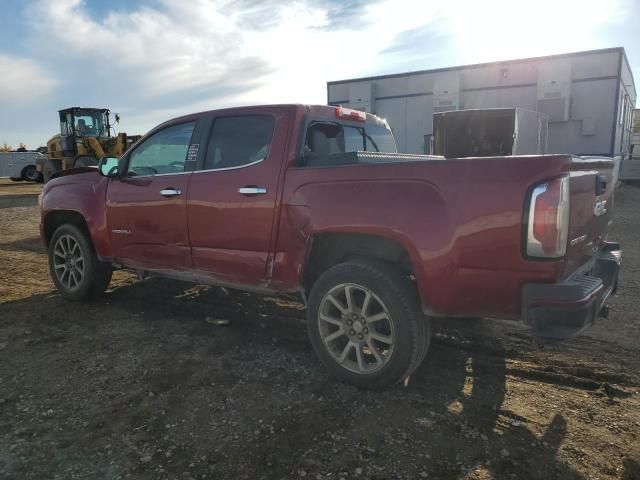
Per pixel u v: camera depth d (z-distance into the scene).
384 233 3.14
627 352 3.92
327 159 3.57
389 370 3.21
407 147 17.41
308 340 4.26
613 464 2.56
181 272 4.33
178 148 4.36
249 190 3.73
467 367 3.71
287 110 3.76
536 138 13.33
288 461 2.59
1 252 8.42
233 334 4.40
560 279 2.76
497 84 15.47
